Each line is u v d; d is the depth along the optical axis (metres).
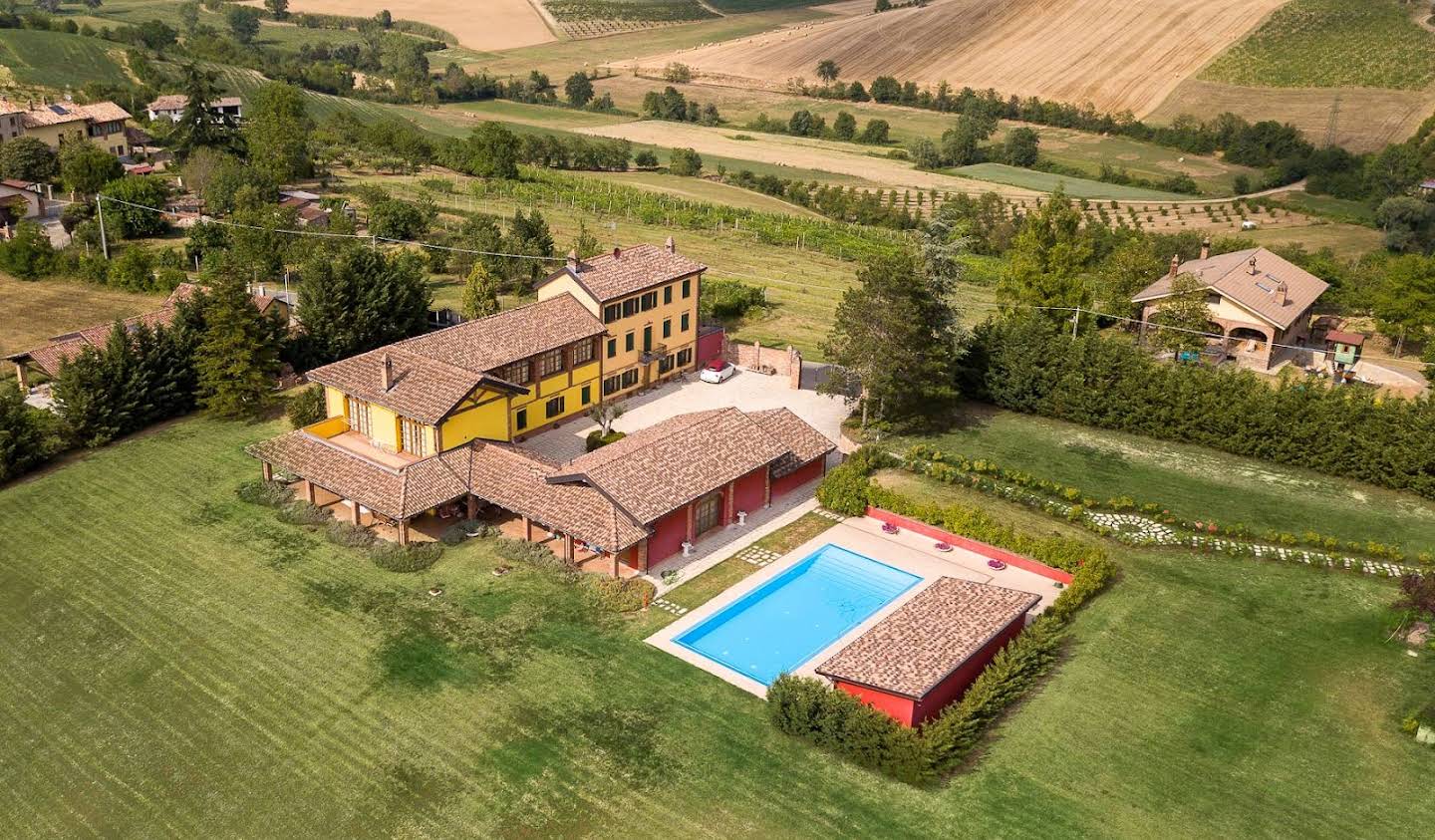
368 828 37.38
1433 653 47.94
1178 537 57.28
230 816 37.88
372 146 150.62
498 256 98.50
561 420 69.81
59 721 42.28
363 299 77.38
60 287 93.00
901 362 66.75
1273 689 45.62
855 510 59.88
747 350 82.19
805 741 42.09
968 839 37.25
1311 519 60.00
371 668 45.66
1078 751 41.66
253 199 108.31
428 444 58.84
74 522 56.38
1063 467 66.12
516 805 38.44
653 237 122.25
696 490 54.62
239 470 62.31
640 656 47.09
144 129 154.62
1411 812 38.88
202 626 48.22
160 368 68.12
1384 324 87.38
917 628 45.59
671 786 39.53
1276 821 38.34
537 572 53.00
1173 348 80.44
